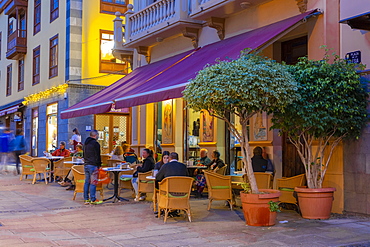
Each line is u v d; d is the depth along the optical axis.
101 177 10.77
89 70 21.16
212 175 9.56
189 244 6.57
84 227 7.82
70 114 14.43
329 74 8.01
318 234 7.09
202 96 7.41
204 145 13.05
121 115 21.61
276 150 10.62
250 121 11.40
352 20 7.97
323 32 9.50
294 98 7.64
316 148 9.38
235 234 7.18
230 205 9.59
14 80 29.03
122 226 7.92
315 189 8.27
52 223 8.18
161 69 13.40
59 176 14.93
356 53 8.74
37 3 25.22
